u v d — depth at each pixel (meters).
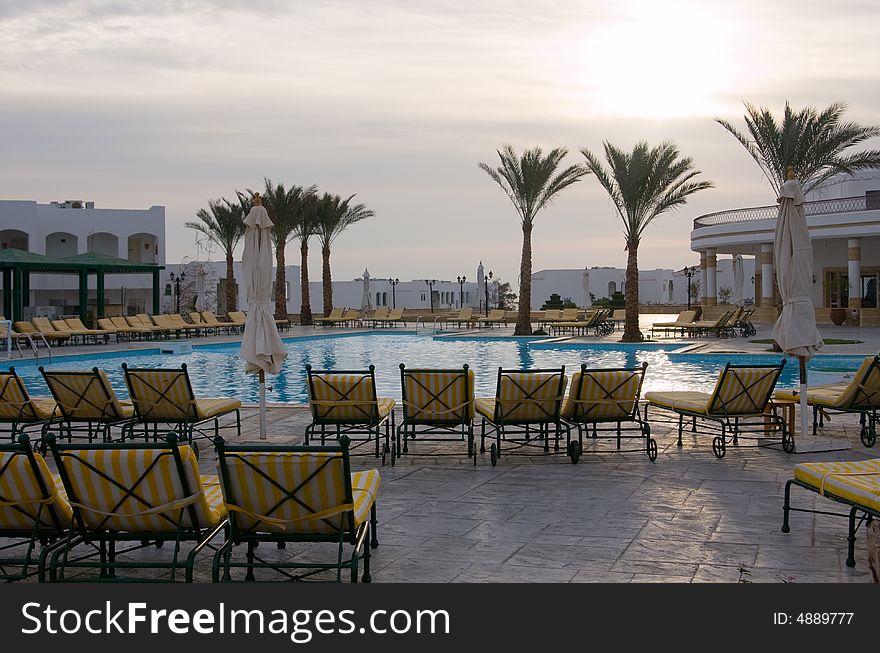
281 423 10.17
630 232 26.20
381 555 4.94
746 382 7.98
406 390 7.87
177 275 51.03
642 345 25.02
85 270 31.81
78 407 8.30
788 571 4.61
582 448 8.42
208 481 5.01
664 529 5.46
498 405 7.79
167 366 21.08
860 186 39.38
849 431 9.39
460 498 6.39
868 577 4.50
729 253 43.78
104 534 4.36
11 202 44.09
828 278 38.84
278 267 38.75
